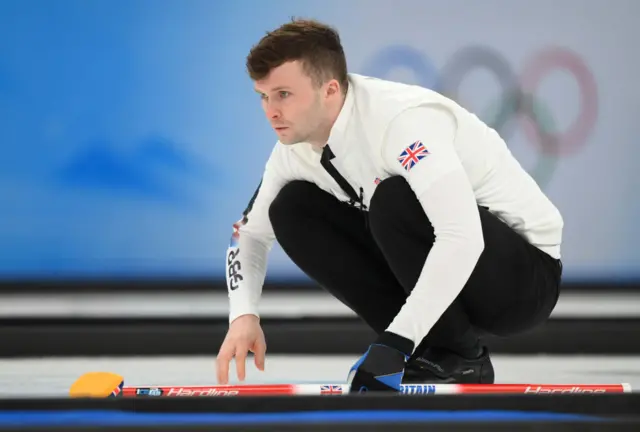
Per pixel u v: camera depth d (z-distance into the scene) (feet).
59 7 46.88
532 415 17.62
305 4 47.67
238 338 25.13
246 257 26.73
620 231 48.88
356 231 26.37
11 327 44.91
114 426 16.65
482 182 24.31
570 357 45.37
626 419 17.38
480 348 26.02
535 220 25.23
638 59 48.37
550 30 48.01
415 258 23.79
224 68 47.70
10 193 47.62
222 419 17.30
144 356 45.34
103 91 47.42
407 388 22.12
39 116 47.34
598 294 48.98
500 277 24.29
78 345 45.19
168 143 47.83
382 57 47.75
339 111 23.09
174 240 48.32
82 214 47.98
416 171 21.61
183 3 47.29
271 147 48.08
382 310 26.76
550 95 48.16
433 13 47.73
